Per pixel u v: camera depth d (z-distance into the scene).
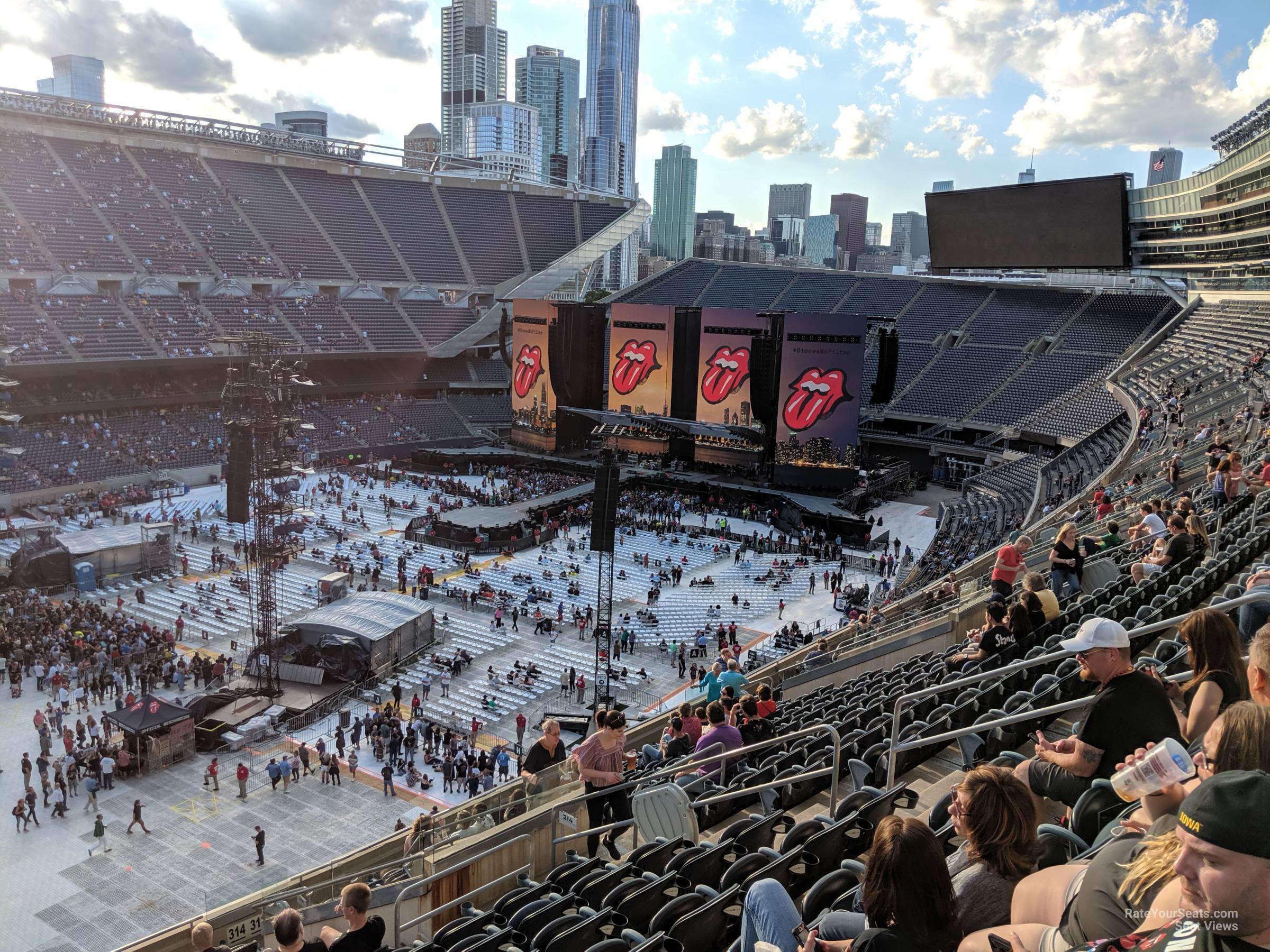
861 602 48.94
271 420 42.78
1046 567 20.20
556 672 41.44
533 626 47.06
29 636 39.97
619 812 11.80
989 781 4.80
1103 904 3.70
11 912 23.95
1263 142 48.69
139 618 46.34
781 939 5.47
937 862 4.21
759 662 40.38
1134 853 3.80
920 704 12.06
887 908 4.24
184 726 33.06
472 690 39.59
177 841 27.62
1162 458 33.03
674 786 10.20
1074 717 10.73
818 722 14.18
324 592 48.47
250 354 42.84
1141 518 19.38
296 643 40.78
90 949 22.62
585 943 7.61
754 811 11.72
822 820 8.48
